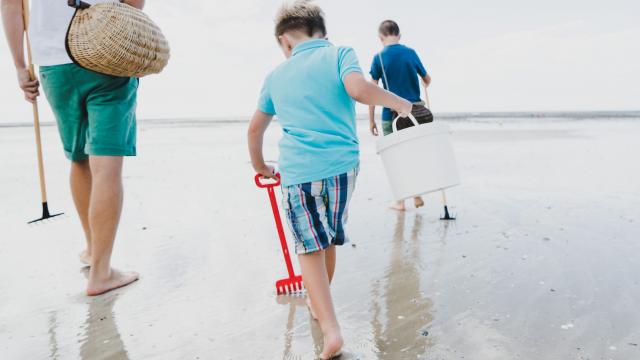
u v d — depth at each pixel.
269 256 2.82
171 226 3.53
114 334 1.88
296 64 1.85
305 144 1.74
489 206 3.92
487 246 2.86
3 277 2.51
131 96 2.29
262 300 2.19
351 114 1.83
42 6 2.15
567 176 5.31
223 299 2.21
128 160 7.88
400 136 2.12
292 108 1.80
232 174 6.14
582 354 1.62
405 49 3.91
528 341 1.73
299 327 1.92
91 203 2.21
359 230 3.34
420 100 3.97
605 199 4.05
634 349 1.64
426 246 2.92
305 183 1.72
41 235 3.30
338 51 1.82
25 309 2.11
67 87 2.19
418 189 2.14
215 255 2.85
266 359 1.68
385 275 2.46
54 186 5.30
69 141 2.37
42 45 2.16
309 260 1.76
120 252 2.92
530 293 2.15
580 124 17.20
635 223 3.24
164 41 2.28
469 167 6.19
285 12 1.96
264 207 4.14
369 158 7.40
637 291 2.12
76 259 2.79
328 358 1.66
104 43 2.00
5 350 1.76
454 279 2.36
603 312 1.93
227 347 1.77
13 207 4.20
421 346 1.73
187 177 5.92
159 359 1.69
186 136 15.37
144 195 4.75
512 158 7.04
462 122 20.16
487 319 1.92
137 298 2.22
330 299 1.73
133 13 2.13
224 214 3.89
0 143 12.50
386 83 3.74
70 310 2.10
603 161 6.45
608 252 2.65
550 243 2.86
